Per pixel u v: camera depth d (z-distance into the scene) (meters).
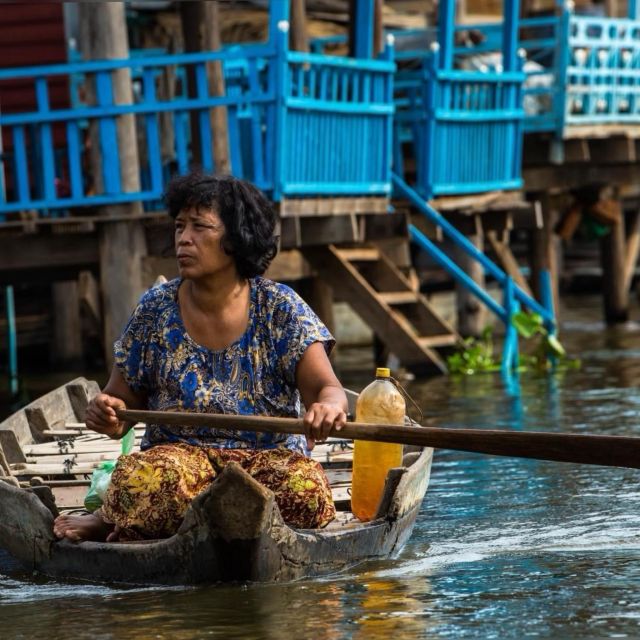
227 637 11.41
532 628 11.57
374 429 12.45
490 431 12.18
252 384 13.66
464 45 41.31
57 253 27.28
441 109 33.41
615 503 17.33
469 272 37.12
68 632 11.76
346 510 15.58
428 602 12.39
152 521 13.29
